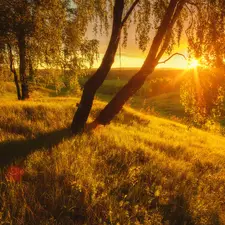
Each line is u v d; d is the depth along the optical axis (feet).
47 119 44.32
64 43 56.65
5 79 71.67
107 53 35.99
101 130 38.93
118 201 20.08
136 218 17.53
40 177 20.89
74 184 19.84
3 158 24.62
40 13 48.98
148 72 37.01
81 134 34.83
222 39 35.42
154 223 17.98
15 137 31.99
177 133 58.85
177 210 20.70
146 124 59.16
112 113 38.70
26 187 18.69
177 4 36.29
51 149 27.45
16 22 50.65
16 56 60.75
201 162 34.09
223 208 22.99
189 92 37.47
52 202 18.01
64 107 54.19
